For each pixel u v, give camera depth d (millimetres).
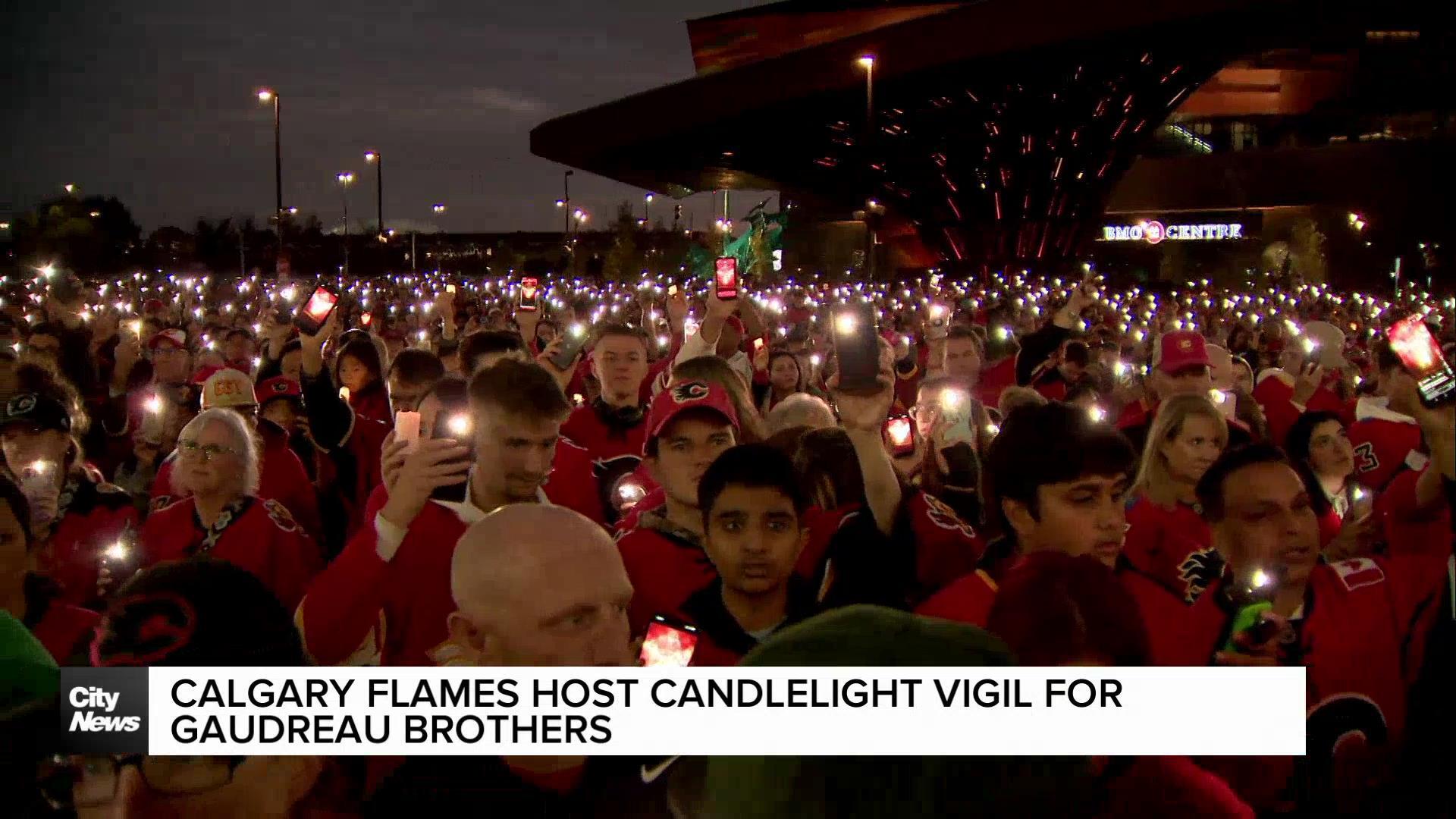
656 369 7758
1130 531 3637
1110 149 63000
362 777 2297
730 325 7277
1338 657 3088
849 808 1169
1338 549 4246
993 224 65562
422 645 3426
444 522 3506
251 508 4578
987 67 55406
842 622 1258
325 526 5656
